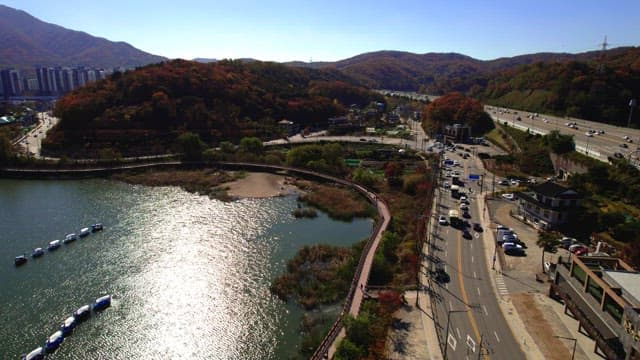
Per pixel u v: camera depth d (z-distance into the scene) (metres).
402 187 138.75
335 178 151.75
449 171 154.25
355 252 89.31
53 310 70.12
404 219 106.62
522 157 156.75
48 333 64.25
